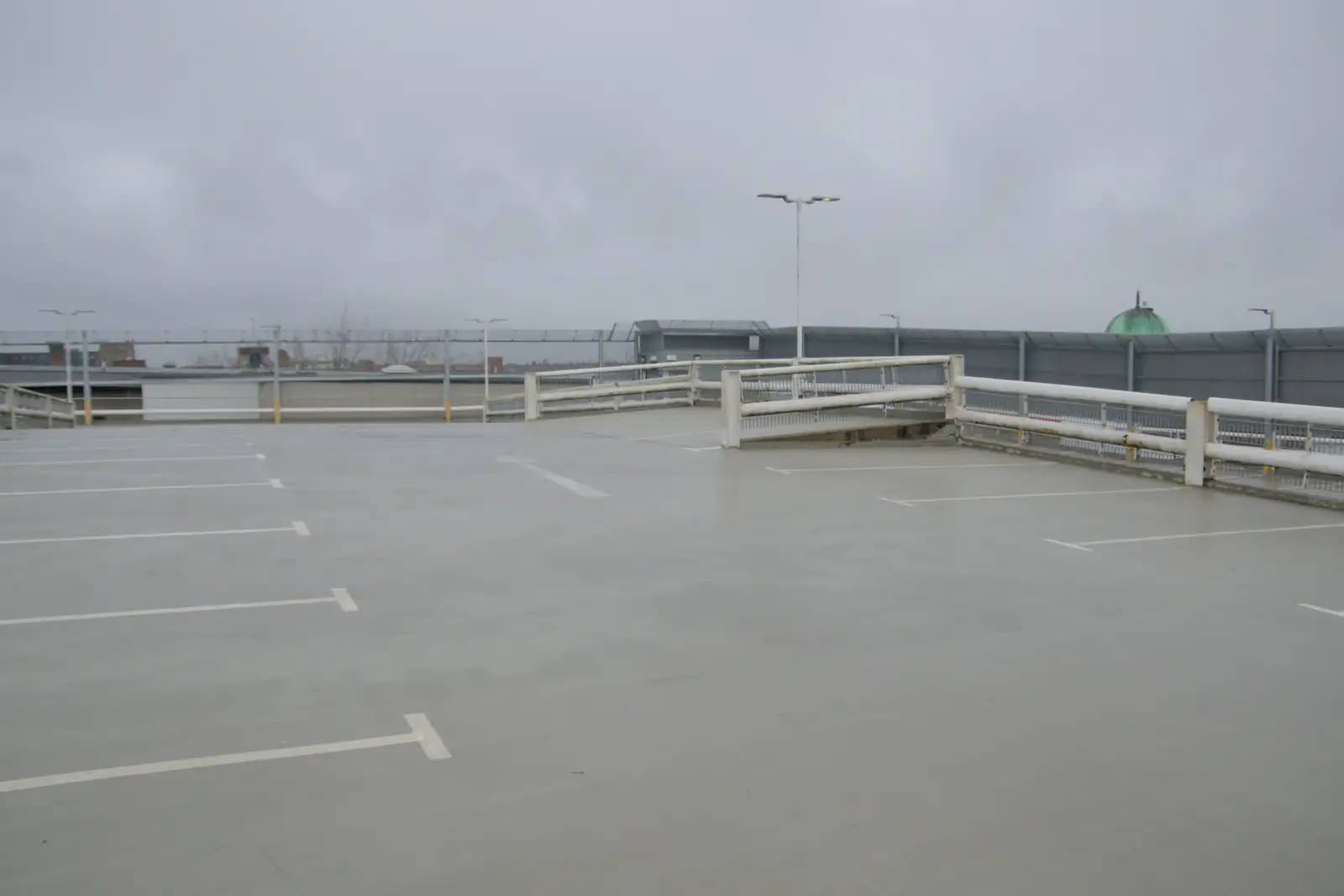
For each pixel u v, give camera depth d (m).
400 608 7.15
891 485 13.41
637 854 3.78
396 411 34.00
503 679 5.68
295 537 9.73
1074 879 3.63
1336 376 22.03
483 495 12.38
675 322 38.56
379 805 4.14
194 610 7.06
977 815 4.10
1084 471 14.83
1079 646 6.36
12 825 3.96
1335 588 7.86
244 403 34.44
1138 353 25.48
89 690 5.46
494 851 3.79
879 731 4.96
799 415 18.33
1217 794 4.30
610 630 6.64
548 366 36.75
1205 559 8.88
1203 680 5.73
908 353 31.78
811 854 3.79
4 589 7.65
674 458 16.48
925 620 6.92
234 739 4.81
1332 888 3.60
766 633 6.59
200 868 3.65
